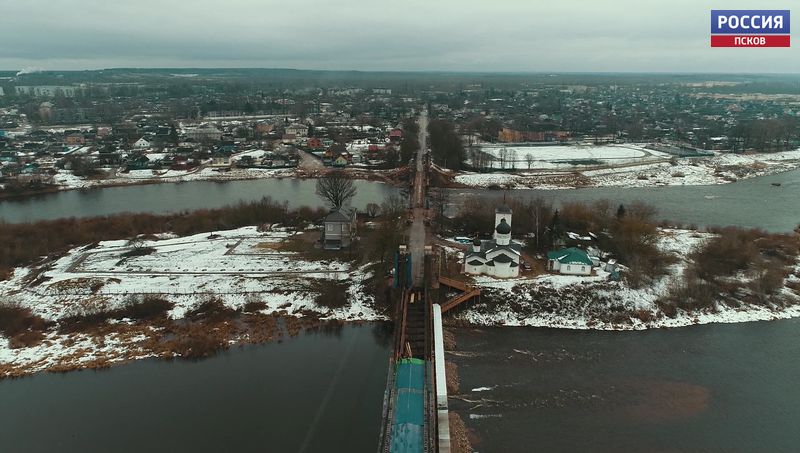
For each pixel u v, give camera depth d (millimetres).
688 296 90250
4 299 90500
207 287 95312
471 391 68062
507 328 84188
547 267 98250
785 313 88562
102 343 79375
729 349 78625
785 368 73875
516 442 58719
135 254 110312
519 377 71188
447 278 89875
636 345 79688
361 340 81125
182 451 57844
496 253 94562
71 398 66812
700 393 68250
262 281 97312
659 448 58219
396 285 89375
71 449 58188
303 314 88562
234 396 67500
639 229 106438
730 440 59688
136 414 63969
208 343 78562
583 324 85062
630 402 66250
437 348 70438
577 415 63594
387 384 66375
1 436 60062
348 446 58719
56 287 94500
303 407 65438
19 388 68812
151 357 76188
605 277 93938
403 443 53125
